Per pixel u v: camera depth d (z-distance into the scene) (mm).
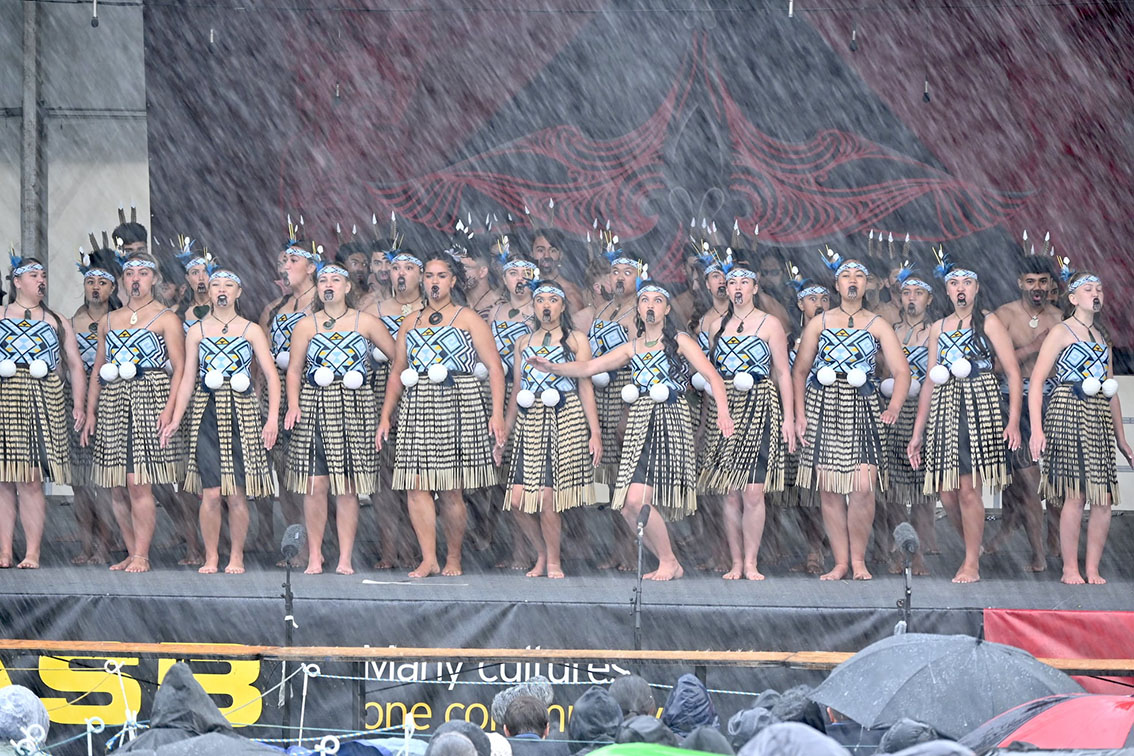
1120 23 20453
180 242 18188
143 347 15219
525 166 21391
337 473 15094
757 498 14836
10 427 15211
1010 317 16375
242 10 21125
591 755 7363
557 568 15203
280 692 13336
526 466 15102
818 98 21031
